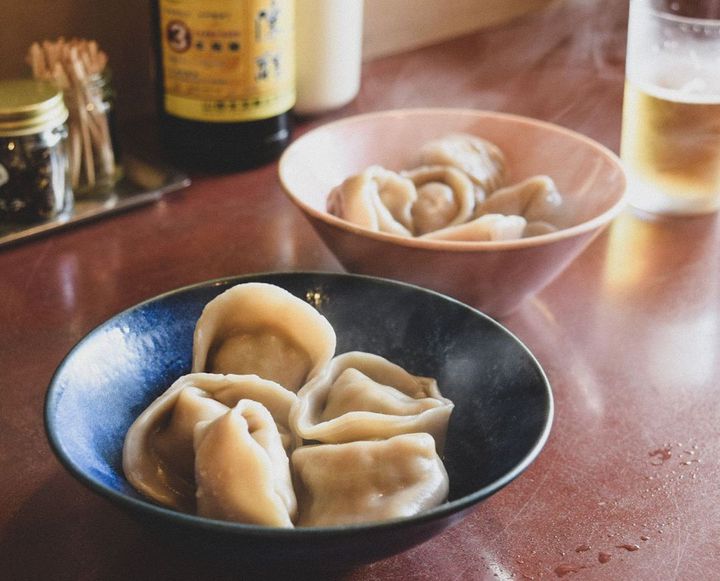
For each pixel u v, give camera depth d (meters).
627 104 0.65
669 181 0.65
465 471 0.44
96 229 0.62
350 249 0.51
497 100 0.82
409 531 0.36
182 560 0.41
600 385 0.51
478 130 0.63
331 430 0.43
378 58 0.89
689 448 0.48
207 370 0.47
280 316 0.46
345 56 0.74
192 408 0.43
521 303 0.55
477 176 0.60
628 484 0.45
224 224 0.63
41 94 0.60
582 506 0.44
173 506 0.42
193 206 0.65
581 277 0.60
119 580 0.41
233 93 0.66
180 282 0.58
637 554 0.42
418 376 0.47
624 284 0.59
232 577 0.41
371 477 0.41
